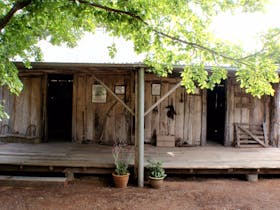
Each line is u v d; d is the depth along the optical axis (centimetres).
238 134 791
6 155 636
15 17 431
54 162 579
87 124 805
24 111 798
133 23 400
